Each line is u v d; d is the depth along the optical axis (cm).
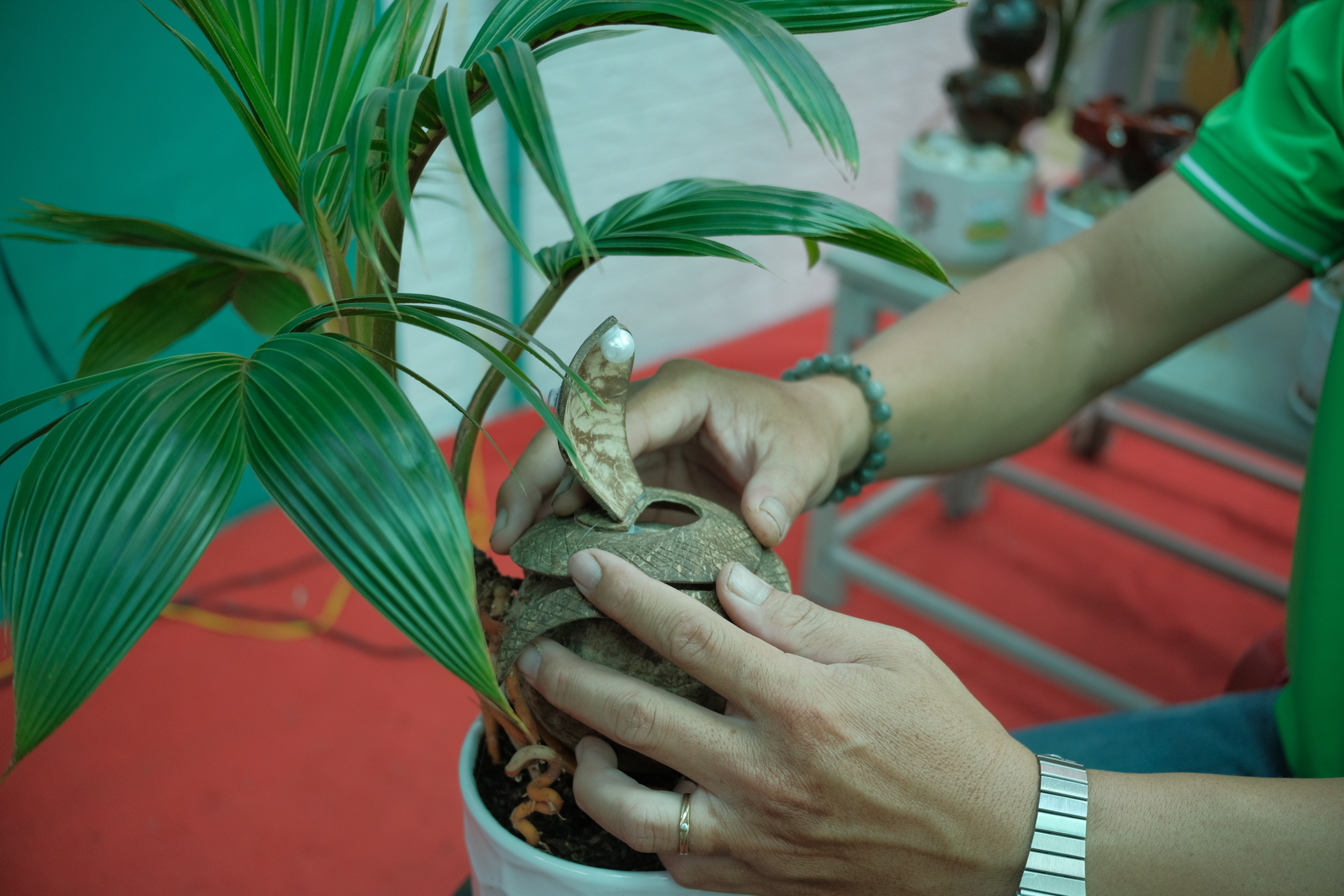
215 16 40
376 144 42
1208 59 140
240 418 37
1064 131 281
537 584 46
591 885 45
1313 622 58
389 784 117
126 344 57
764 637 45
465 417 45
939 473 68
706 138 205
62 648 34
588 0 40
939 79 254
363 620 142
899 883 46
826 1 43
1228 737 64
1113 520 149
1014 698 138
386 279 35
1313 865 44
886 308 126
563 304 194
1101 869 45
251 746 120
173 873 104
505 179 170
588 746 46
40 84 120
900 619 153
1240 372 103
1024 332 66
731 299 230
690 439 57
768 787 43
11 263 124
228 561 150
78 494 35
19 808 109
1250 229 65
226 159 139
